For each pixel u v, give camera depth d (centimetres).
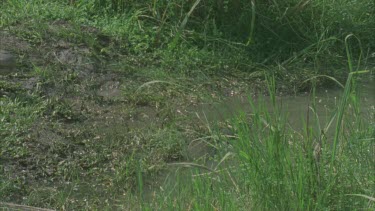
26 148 608
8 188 561
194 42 818
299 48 836
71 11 813
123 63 768
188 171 586
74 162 604
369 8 916
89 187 576
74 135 640
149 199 557
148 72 760
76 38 779
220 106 718
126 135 651
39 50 756
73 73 737
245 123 530
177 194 531
